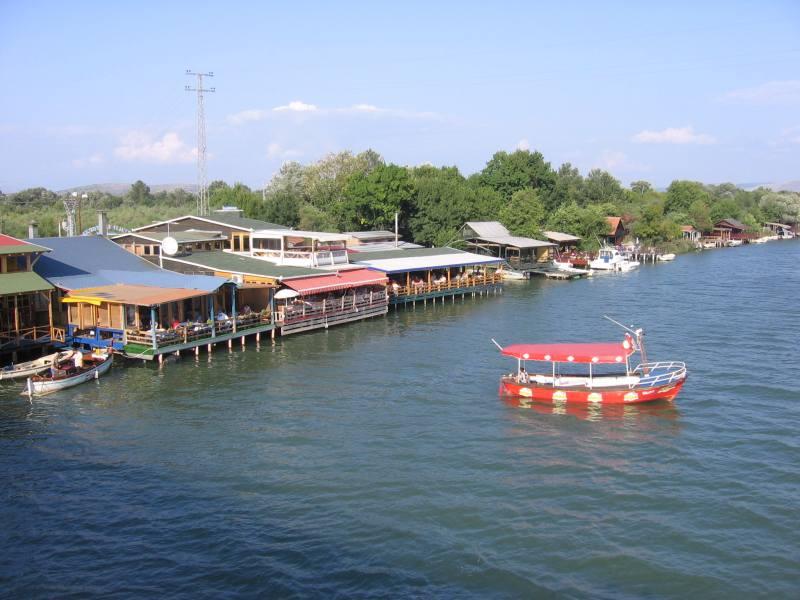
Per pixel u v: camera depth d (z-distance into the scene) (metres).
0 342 49.06
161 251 65.69
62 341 52.19
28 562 26.00
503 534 27.91
